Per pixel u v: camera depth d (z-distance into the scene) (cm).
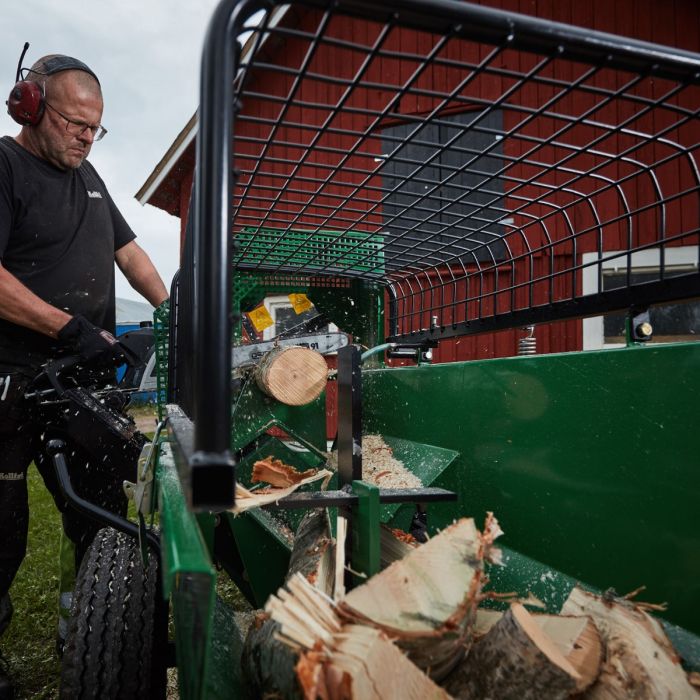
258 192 341
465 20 73
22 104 219
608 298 139
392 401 192
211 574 59
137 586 147
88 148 239
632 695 84
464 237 181
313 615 80
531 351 171
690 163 112
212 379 65
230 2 68
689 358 96
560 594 120
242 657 103
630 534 107
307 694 71
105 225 262
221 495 64
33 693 207
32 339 223
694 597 95
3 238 221
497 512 142
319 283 255
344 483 125
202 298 66
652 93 530
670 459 99
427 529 166
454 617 83
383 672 73
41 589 294
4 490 218
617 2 595
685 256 528
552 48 77
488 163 566
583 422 116
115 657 138
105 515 160
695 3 574
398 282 259
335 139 608
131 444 205
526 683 82
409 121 93
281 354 191
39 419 222
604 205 542
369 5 70
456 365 158
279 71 79
